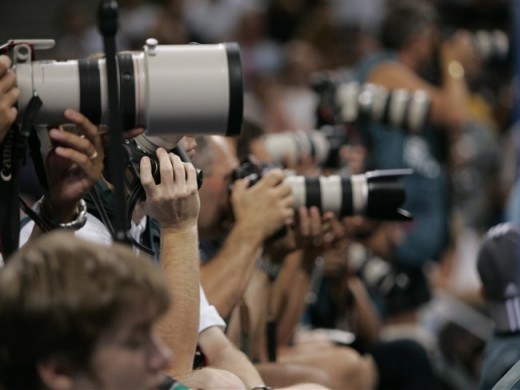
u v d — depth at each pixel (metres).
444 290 20.00
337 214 10.35
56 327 4.89
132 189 7.59
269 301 10.86
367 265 15.72
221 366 8.80
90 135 6.95
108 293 4.94
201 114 6.92
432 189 17.23
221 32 26.78
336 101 14.45
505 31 25.41
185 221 7.60
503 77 23.94
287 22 27.50
